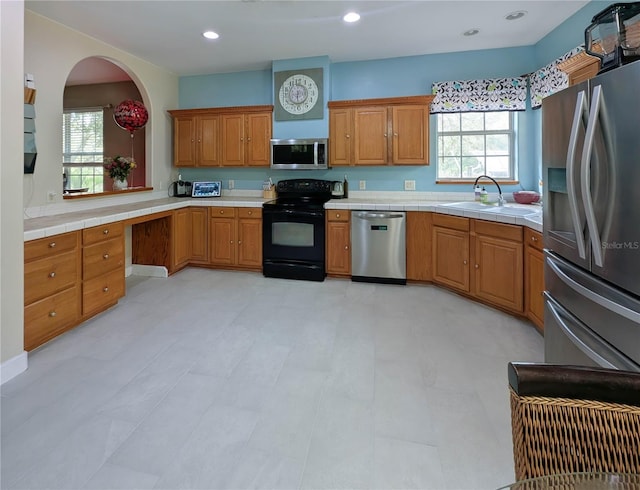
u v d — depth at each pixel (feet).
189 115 16.17
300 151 14.88
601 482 2.48
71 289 9.24
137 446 5.36
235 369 7.55
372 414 6.12
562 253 6.32
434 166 14.97
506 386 6.90
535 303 9.21
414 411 6.19
